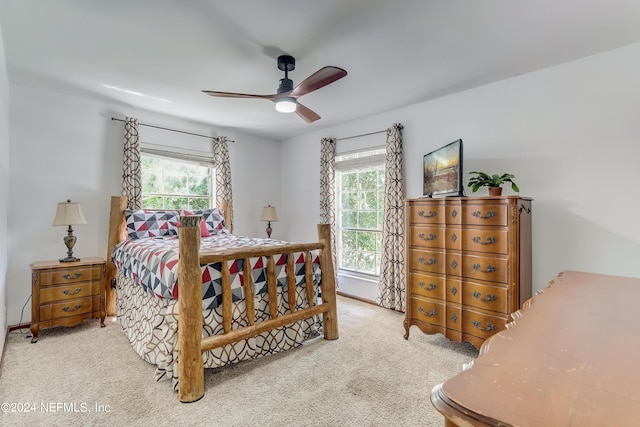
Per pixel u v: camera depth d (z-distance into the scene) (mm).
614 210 2420
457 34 2176
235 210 4844
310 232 4973
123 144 3729
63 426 1651
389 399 1918
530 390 553
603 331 854
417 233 2797
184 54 2455
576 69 2566
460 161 2605
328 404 1864
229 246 2857
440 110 3412
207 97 3389
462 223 2506
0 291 2334
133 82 3014
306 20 2008
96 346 2668
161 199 4133
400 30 2123
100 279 3137
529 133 2805
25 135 3135
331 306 2805
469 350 2609
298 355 2502
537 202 2764
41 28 2119
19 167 3107
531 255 2729
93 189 3533
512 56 2500
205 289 2109
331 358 2449
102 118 3588
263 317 2488
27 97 3145
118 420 1706
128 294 2865
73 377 2148
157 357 2145
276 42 2273
